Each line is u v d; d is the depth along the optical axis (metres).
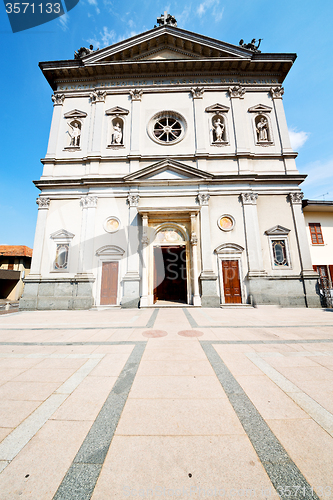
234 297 12.96
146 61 15.15
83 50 16.27
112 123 15.63
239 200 14.02
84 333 6.34
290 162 14.62
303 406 2.64
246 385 3.16
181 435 2.17
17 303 21.70
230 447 2.01
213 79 15.78
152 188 14.01
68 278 13.06
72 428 2.28
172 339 5.59
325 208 15.57
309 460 1.86
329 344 5.05
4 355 4.52
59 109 15.75
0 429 2.26
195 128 14.98
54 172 14.76
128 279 12.80
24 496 1.56
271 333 6.13
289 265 13.30
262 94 15.81
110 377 3.48
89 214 13.86
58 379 3.42
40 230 13.85
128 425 2.32
